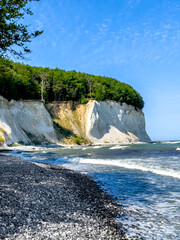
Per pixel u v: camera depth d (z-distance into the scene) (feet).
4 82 204.74
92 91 350.64
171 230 20.42
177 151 115.75
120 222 22.35
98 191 36.63
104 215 24.14
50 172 49.73
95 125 287.48
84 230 18.63
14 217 19.38
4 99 200.75
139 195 33.68
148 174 51.13
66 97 315.78
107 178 48.60
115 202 30.17
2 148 145.69
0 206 21.48
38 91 275.59
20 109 222.69
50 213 22.06
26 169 48.73
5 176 37.47
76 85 321.52
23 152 134.51
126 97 349.20
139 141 328.90
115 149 151.94
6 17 37.24
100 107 308.40
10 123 186.29
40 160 91.56
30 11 39.83
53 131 240.53
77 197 30.86
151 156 95.30
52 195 29.37
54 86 308.19
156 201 30.22
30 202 24.59
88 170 61.41
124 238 18.38
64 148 183.32
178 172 51.06
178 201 29.78
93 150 148.97
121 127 320.91
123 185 41.04
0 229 16.61
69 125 279.28
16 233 16.43
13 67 271.90
